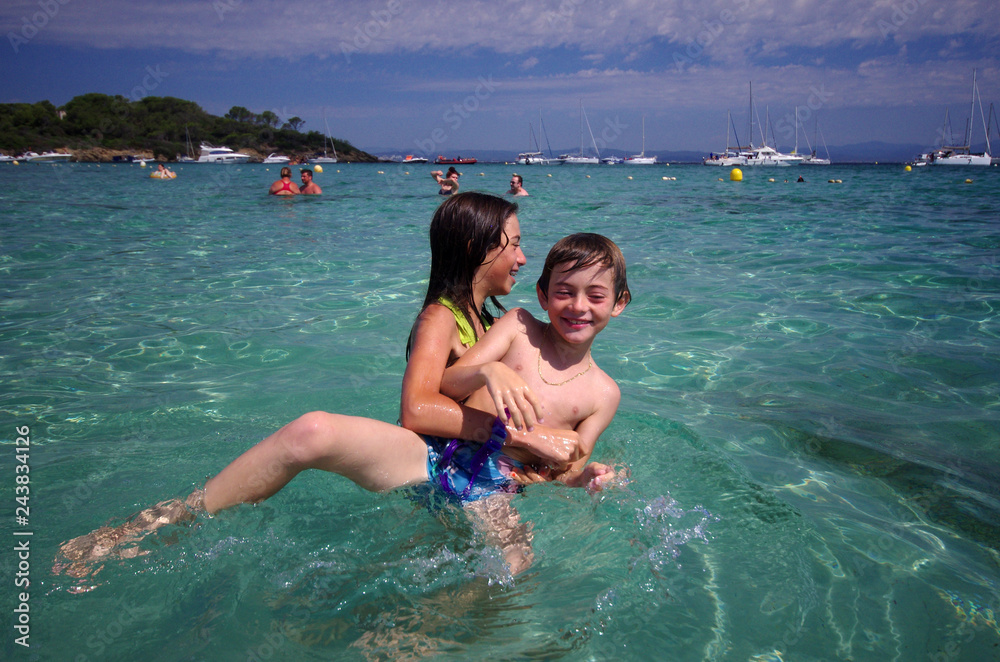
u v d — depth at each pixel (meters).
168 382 3.33
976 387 3.27
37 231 9.13
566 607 1.66
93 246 7.86
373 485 2.04
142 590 1.68
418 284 5.70
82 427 2.76
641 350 3.92
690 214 11.88
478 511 2.08
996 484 2.33
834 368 3.57
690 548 1.92
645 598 1.70
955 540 1.97
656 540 1.96
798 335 4.20
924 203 14.32
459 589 1.73
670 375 3.49
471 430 2.15
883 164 79.25
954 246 7.60
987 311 4.67
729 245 7.89
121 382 3.34
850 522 2.07
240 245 8.02
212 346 3.94
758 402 3.10
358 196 16.72
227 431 2.73
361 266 6.57
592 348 3.97
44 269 6.35
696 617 1.62
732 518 2.08
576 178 30.33
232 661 1.45
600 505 2.13
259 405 3.02
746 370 3.56
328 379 3.38
